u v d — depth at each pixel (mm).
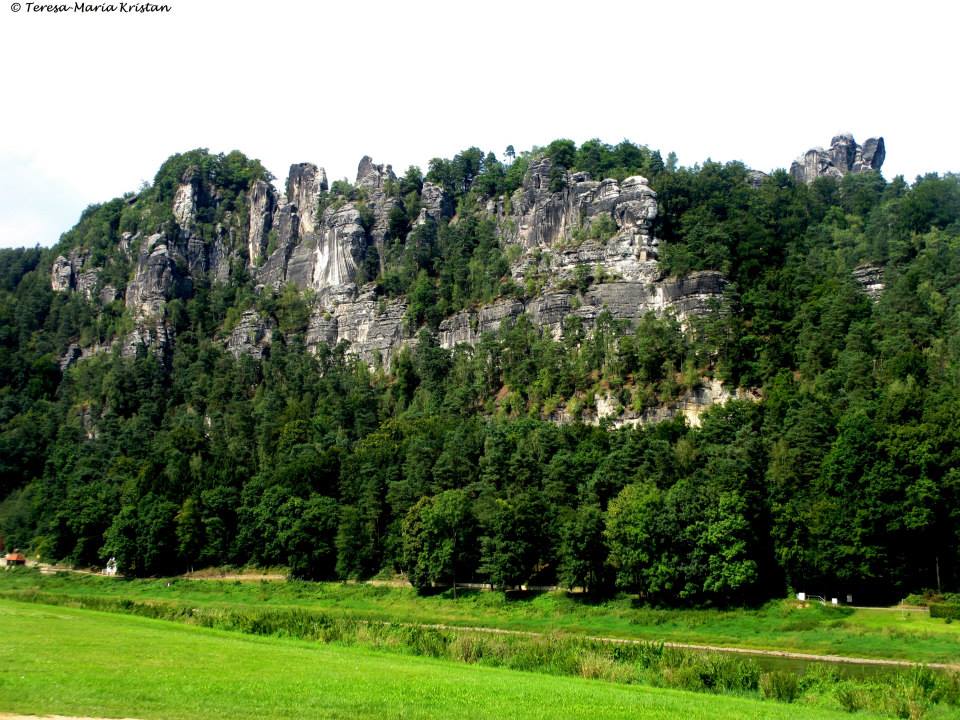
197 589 149750
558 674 69750
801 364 162625
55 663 51625
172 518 163625
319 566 152000
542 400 185625
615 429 157500
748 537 116312
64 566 173000
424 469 154250
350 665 60094
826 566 112250
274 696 46781
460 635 81562
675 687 66750
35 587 155375
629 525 117312
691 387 170375
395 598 135125
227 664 56062
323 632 84375
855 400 139125
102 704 42656
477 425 172500
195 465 189250
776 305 179250
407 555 134000
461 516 134375
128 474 193250
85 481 196125
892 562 113125
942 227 196250
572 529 121562
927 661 85688
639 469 133625
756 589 117312
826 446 128625
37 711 40656
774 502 121875
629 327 194750
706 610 113250
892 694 62281
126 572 163250
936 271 177125
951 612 102188
